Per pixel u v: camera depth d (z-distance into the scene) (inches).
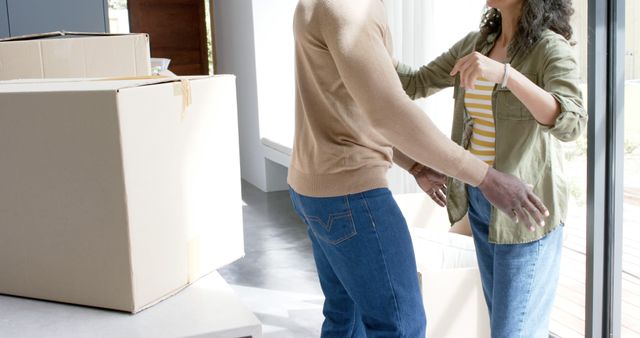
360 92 47.0
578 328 105.1
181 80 47.9
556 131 62.2
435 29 123.6
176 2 266.4
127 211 43.1
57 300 46.8
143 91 44.1
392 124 47.1
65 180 44.2
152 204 45.4
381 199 51.9
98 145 42.8
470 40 78.2
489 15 75.8
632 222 95.1
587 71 90.6
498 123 69.5
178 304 46.6
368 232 51.4
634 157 93.1
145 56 63.6
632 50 90.4
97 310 45.6
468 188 73.8
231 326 42.9
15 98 44.2
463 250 90.7
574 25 98.8
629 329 97.3
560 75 64.3
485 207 71.9
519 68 68.9
